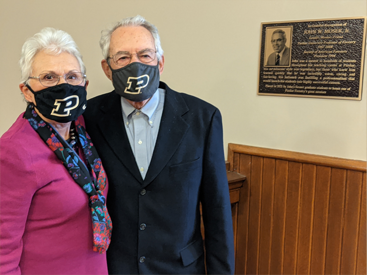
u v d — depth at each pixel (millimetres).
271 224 1886
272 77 1790
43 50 924
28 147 905
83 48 2361
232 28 1881
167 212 1119
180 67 2094
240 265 2045
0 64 2730
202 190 1225
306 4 1654
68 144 1016
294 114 1758
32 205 936
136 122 1140
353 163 1601
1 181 862
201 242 1268
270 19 1762
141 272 1124
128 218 1125
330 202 1688
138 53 1056
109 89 2291
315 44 1646
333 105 1647
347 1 1553
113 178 1127
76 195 987
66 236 992
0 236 877
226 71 1937
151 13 2133
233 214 2027
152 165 1106
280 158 1800
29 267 965
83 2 2312
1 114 2803
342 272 1689
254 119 1885
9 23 2639
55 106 936
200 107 1203
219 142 1194
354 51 1555
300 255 1810
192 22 2006
